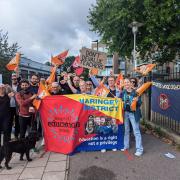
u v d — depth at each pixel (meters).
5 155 5.73
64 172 5.49
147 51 18.16
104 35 18.05
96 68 8.77
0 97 6.69
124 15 15.10
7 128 6.74
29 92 7.04
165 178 5.22
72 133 6.59
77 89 7.80
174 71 10.52
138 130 6.64
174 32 14.66
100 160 6.21
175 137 7.77
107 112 6.81
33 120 7.09
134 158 6.35
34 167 5.81
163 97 9.01
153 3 14.23
